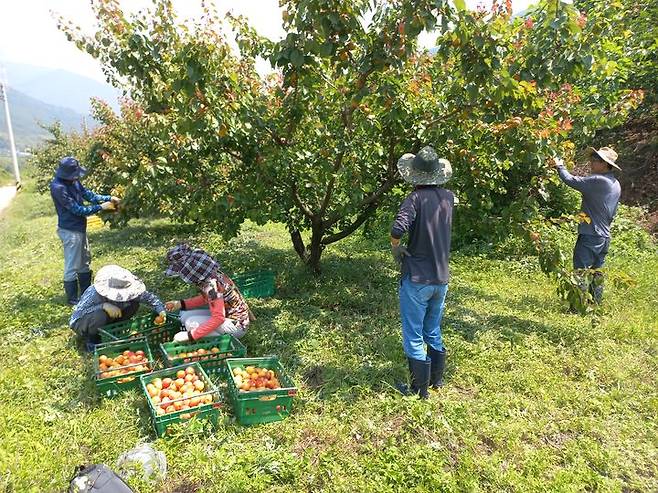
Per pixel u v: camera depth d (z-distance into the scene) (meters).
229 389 4.16
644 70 9.95
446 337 5.29
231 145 5.68
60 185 5.91
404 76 5.46
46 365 4.66
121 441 3.60
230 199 5.49
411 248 4.02
